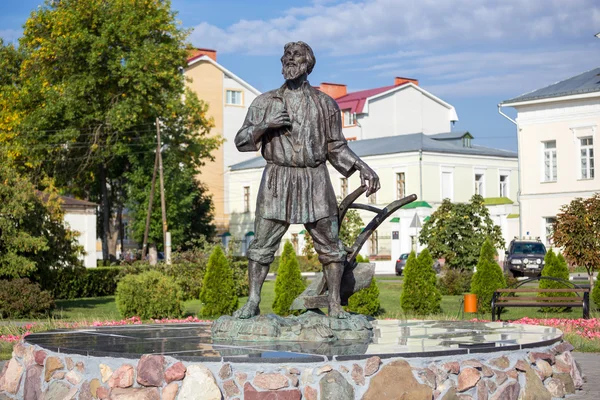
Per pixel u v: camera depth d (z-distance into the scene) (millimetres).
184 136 44125
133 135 43719
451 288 26250
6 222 20469
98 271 30484
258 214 8406
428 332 8844
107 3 41344
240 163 62750
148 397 6629
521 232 42344
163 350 7125
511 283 25109
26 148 40469
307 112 8344
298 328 7961
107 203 45062
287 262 19375
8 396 8094
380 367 6715
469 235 27688
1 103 42938
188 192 51844
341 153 8531
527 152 42094
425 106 68062
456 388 6934
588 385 8711
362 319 8391
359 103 64875
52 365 7477
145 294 17938
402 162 52375
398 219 49625
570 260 22859
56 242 22469
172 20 42625
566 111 40719
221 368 6594
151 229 44594
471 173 54344
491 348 7355
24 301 19594
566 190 40812
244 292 27531
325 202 8344
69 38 40125
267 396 6457
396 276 40781
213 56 64500
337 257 8367
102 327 10078
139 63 40344
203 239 29859
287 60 8391
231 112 63500
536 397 7457
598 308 19750
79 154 42531
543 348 7934
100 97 41875
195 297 27281
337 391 6453
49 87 40844
